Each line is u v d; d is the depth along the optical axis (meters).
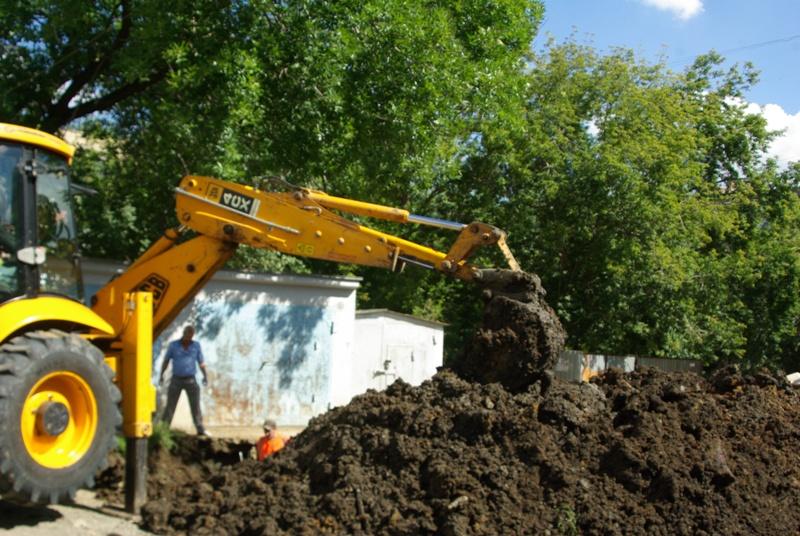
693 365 23.50
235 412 14.48
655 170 22.33
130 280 8.68
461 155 23.05
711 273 23.47
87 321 6.84
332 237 8.23
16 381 5.90
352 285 15.80
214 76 12.41
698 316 23.61
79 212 14.80
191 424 13.68
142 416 7.27
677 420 7.53
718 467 6.98
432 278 23.95
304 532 6.37
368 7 13.11
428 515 6.44
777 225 28.92
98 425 6.51
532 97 23.73
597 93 24.02
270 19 13.08
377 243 8.11
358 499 6.62
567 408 7.37
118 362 7.39
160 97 14.09
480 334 7.79
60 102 14.39
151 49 12.30
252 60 12.22
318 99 13.18
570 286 23.62
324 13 13.15
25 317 6.28
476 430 7.12
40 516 6.49
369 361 17.31
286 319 15.11
